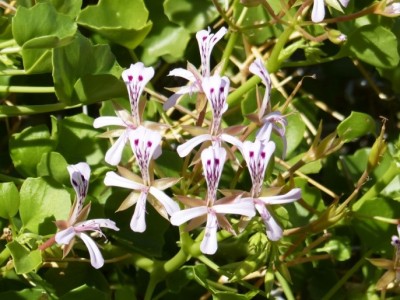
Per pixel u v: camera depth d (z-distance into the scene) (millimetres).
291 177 335
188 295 386
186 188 329
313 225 342
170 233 393
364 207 382
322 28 408
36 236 332
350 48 402
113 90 360
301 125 405
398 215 384
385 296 398
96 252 305
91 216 359
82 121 382
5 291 355
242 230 310
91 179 372
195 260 394
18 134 370
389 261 351
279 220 344
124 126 320
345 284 407
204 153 302
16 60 393
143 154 307
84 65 360
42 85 403
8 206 337
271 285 349
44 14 336
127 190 371
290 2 356
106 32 385
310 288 402
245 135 321
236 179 343
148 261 365
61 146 378
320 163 399
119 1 387
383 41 398
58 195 344
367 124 387
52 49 345
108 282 383
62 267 357
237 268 347
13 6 390
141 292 388
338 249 396
